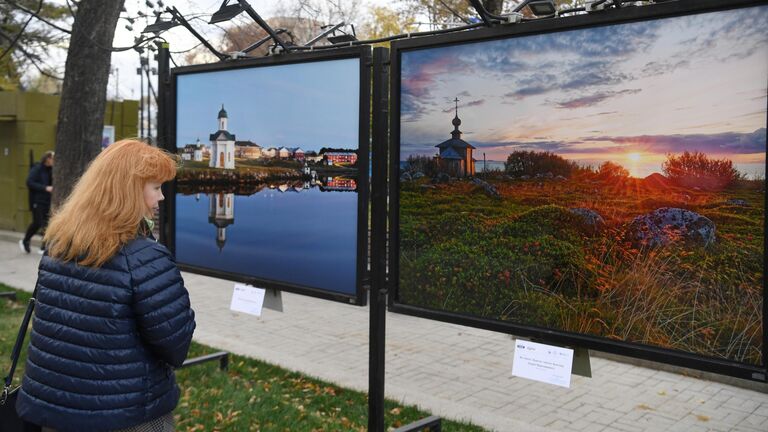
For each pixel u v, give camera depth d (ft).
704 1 9.53
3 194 50.55
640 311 10.43
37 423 7.95
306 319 25.70
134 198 8.07
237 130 16.42
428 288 12.86
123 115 52.21
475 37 11.84
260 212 15.99
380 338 13.28
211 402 15.93
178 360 8.24
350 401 16.31
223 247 16.94
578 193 10.99
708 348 9.80
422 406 15.78
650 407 16.84
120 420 7.80
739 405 17.01
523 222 11.61
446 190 12.50
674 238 10.05
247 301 16.10
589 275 10.93
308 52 14.47
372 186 13.12
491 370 19.72
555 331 11.31
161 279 8.04
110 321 7.75
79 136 23.66
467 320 12.26
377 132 12.99
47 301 8.01
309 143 14.83
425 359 20.75
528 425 14.76
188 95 17.71
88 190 8.08
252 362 19.10
